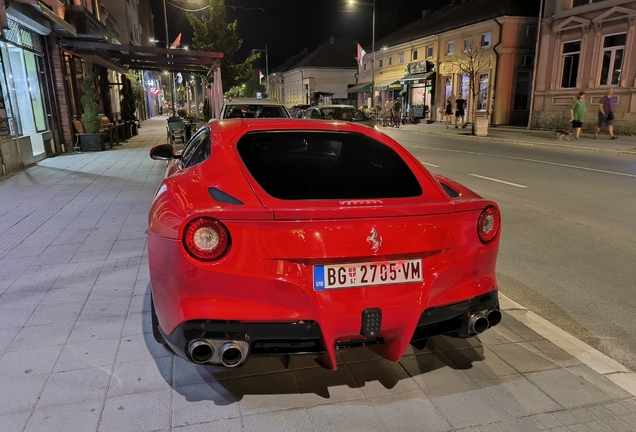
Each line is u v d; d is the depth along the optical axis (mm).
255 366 2873
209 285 2188
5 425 2305
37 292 3893
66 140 14523
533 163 12180
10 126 10891
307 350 2363
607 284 4375
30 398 2518
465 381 2760
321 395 2604
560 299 4066
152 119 46281
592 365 2947
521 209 7152
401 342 2451
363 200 2506
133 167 11125
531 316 3619
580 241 5609
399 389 2672
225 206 2295
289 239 2203
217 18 22984
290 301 2234
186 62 17672
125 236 5473
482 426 2375
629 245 5465
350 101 51156
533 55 27422
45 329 3273
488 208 2596
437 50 32625
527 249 5328
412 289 2389
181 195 2484
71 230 5723
